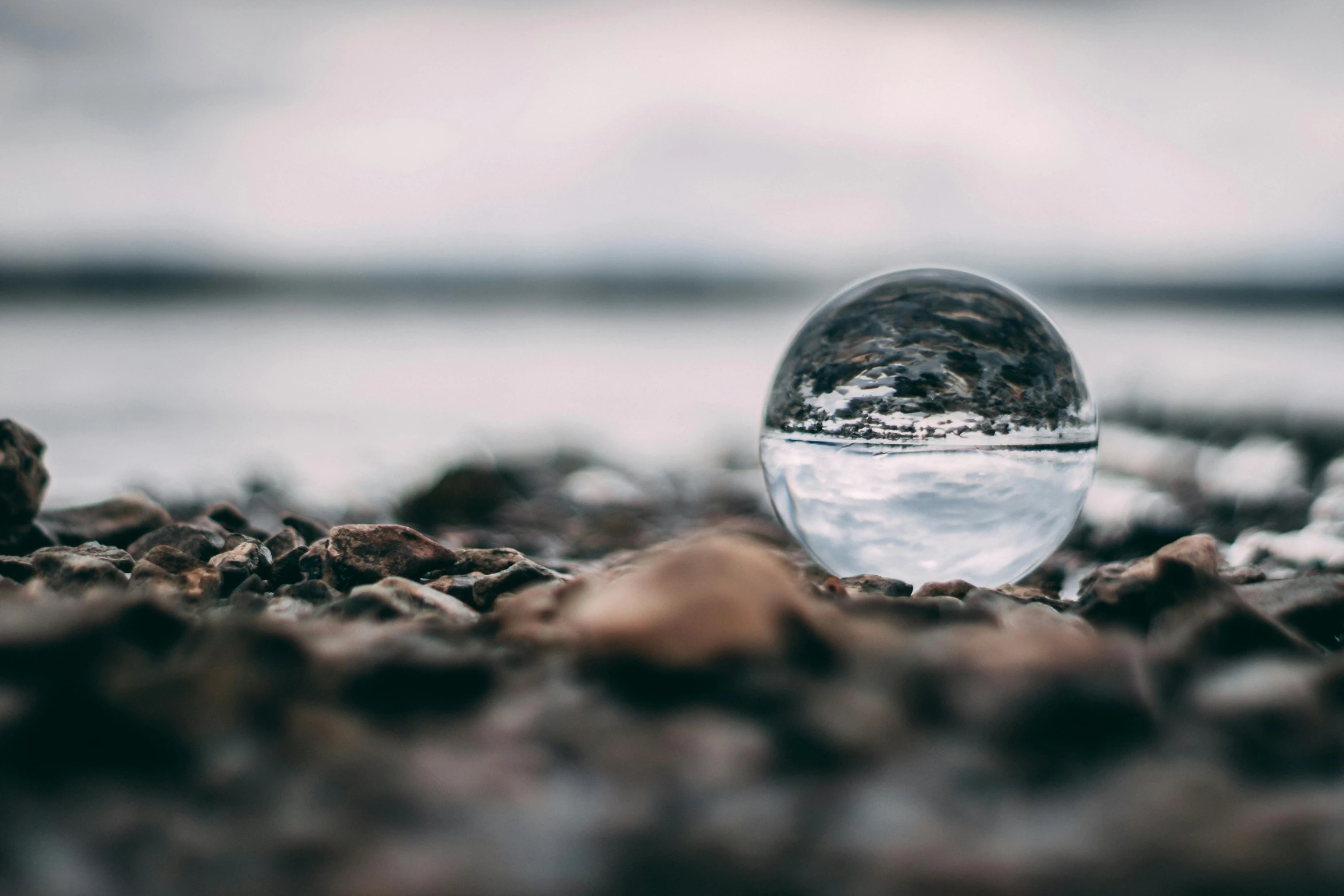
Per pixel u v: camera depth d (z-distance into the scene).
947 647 0.30
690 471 0.99
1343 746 0.27
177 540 0.40
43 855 0.23
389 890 0.22
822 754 0.27
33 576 0.37
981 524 0.38
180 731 0.27
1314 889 0.22
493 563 0.39
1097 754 0.27
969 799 0.26
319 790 0.26
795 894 0.22
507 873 0.23
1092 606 0.35
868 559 0.38
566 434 1.36
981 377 0.38
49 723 0.26
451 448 1.08
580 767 0.27
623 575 0.36
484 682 0.29
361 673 0.29
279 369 2.16
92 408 1.44
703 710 0.28
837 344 0.39
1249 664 0.30
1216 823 0.25
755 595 0.29
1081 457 0.39
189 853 0.24
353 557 0.38
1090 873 0.23
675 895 0.22
